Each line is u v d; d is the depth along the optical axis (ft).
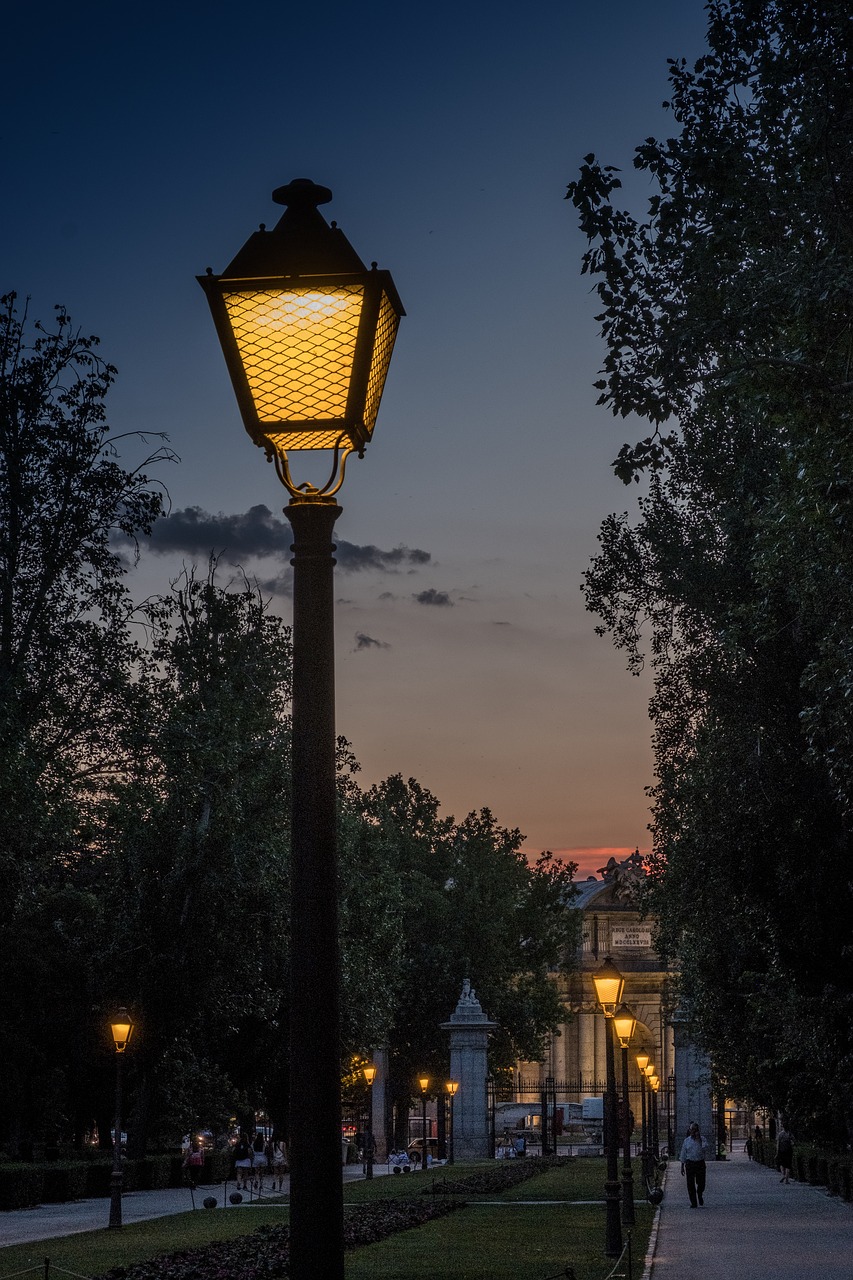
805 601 78.74
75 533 105.81
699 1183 120.88
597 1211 118.01
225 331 21.33
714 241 62.69
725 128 63.62
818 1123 152.97
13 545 103.81
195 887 164.04
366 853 212.43
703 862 107.14
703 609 102.63
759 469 92.84
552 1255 80.84
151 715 117.80
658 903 137.08
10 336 106.01
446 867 290.35
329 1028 20.51
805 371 62.44
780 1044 120.88
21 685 103.50
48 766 106.32
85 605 108.17
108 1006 166.61
